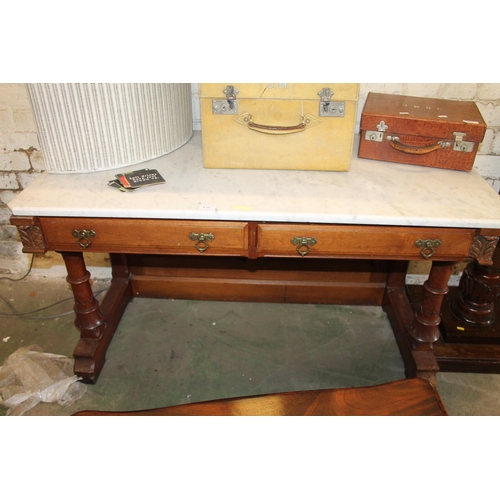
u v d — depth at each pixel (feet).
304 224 4.77
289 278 7.41
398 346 6.81
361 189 5.14
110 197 4.91
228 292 7.56
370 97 6.09
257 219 4.69
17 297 7.68
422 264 7.52
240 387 6.16
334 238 4.82
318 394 3.98
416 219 4.61
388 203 4.86
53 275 8.14
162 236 4.87
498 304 6.92
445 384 6.22
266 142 5.32
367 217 4.63
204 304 7.63
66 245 4.99
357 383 6.25
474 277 6.30
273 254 4.96
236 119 5.18
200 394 6.06
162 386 6.16
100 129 5.23
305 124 5.12
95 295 7.73
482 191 5.15
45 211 4.72
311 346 6.84
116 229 4.85
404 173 5.51
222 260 7.27
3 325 7.08
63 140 5.19
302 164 5.46
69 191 5.02
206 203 4.80
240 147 5.38
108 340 6.63
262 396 3.95
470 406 5.91
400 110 5.64
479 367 6.32
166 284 7.54
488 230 4.67
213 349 6.75
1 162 7.07
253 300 7.63
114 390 6.09
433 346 6.42
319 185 5.20
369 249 4.89
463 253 4.86
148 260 7.36
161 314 7.40
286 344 6.86
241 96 5.04
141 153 5.62
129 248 4.99
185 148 6.16
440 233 4.75
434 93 6.37
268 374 6.36
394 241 4.83
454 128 5.29
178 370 6.41
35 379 6.02
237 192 5.03
